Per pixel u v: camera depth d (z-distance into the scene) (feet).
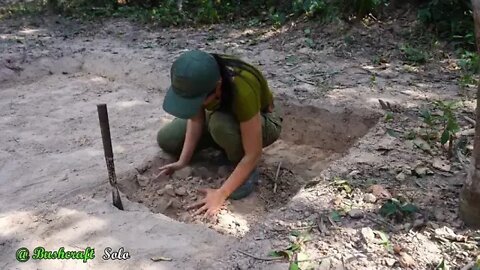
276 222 10.02
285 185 12.63
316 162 13.75
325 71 17.17
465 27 18.99
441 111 14.03
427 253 9.13
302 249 9.29
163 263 9.26
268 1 23.48
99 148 13.50
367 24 20.36
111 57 18.88
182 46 20.08
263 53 19.11
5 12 24.75
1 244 10.00
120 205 10.96
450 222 9.84
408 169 11.46
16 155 13.23
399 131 13.06
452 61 17.70
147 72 17.76
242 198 11.89
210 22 22.86
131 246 9.71
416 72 16.94
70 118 15.19
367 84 16.01
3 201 11.28
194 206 11.35
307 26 20.93
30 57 18.95
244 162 11.33
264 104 11.87
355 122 14.30
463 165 11.47
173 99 10.43
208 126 12.03
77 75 18.65
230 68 10.79
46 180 12.05
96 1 25.21
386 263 8.94
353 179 11.18
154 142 13.66
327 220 9.98
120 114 15.37
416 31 19.70
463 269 8.68
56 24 23.15
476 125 9.14
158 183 12.23
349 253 9.18
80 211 10.80
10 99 16.63
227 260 9.20
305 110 14.92
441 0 19.62
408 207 9.97
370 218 9.95
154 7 24.91
